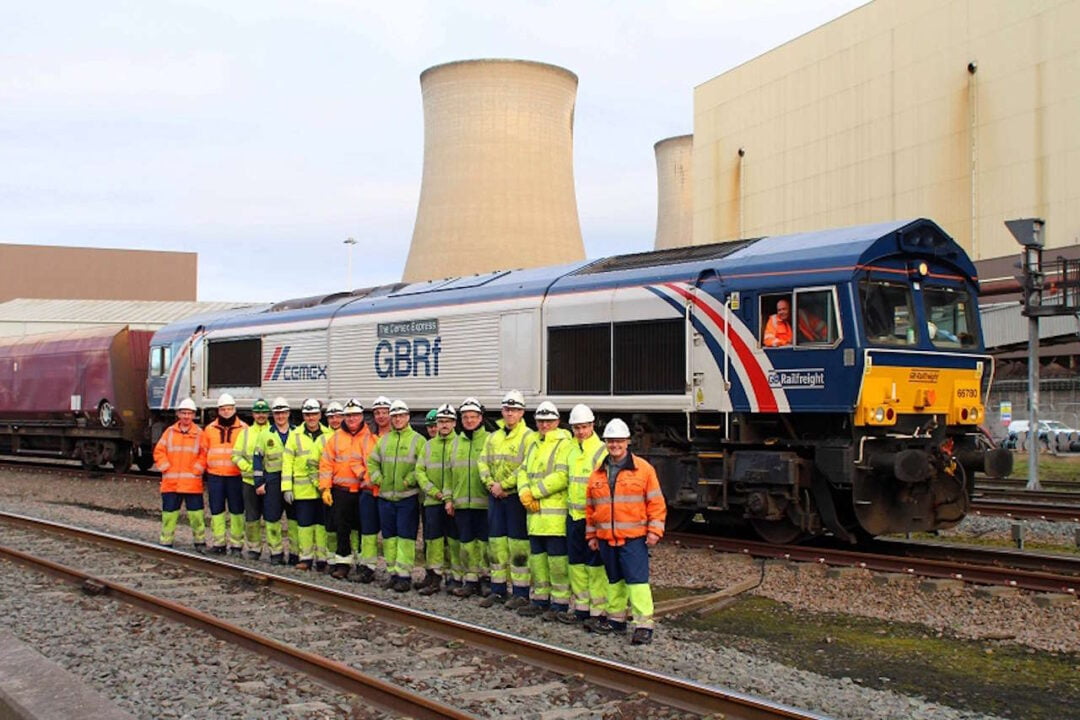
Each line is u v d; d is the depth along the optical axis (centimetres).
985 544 1453
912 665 851
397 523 1145
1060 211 3481
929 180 3972
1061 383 3972
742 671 788
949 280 1372
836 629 988
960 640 935
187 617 930
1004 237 3678
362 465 1227
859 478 1267
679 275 1438
